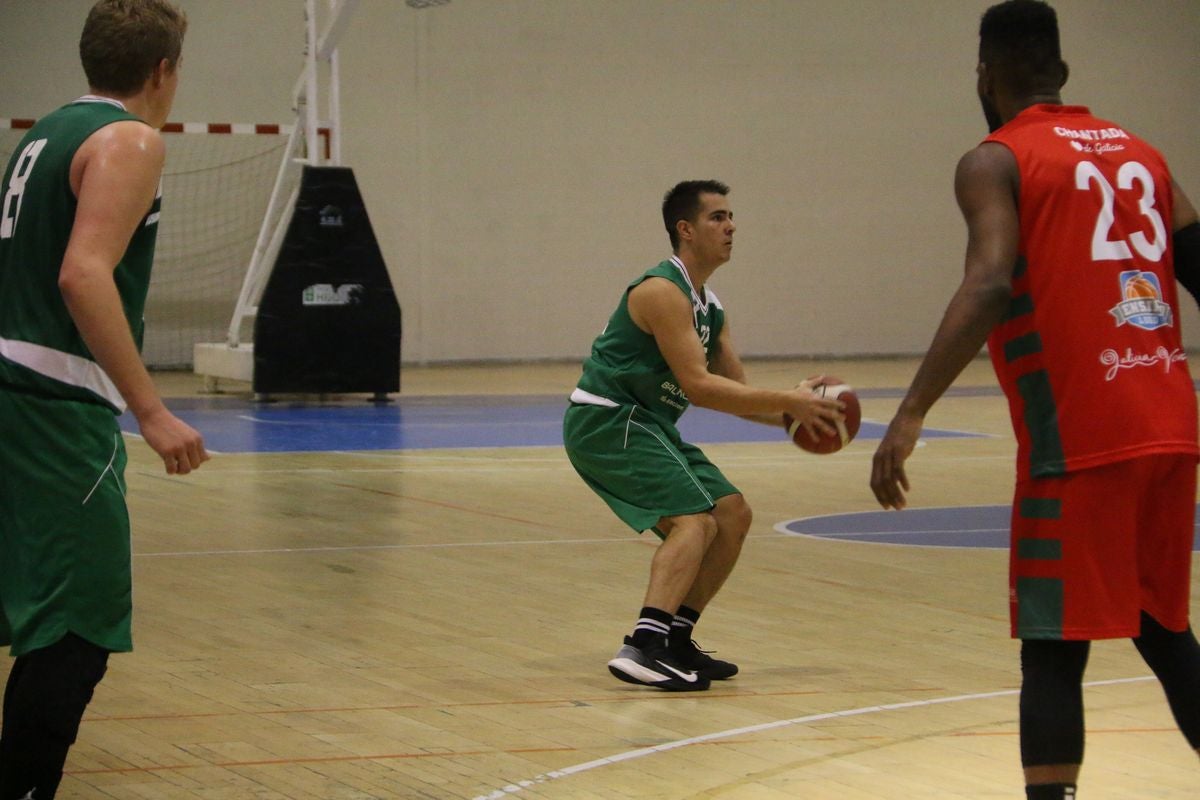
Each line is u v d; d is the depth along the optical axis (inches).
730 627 518.0
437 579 604.1
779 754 355.9
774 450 1130.0
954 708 402.3
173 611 536.4
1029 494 262.5
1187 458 259.9
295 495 848.9
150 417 260.8
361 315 1430.9
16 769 268.8
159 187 276.8
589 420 446.0
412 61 1907.0
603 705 405.1
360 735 372.2
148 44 282.8
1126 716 392.5
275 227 1812.3
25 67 1743.4
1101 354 257.4
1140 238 265.7
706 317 448.1
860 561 653.3
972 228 260.8
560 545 690.8
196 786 327.9
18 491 268.8
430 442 1139.9
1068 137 267.9
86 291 255.1
